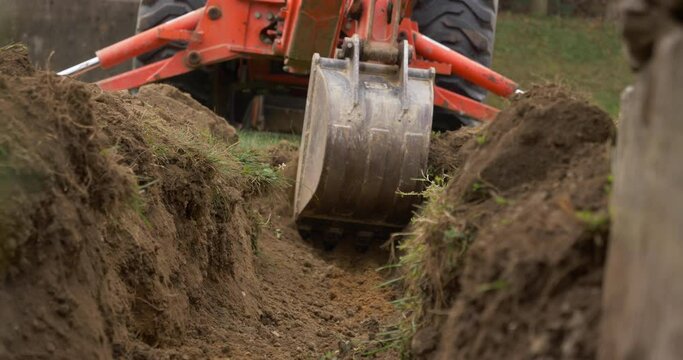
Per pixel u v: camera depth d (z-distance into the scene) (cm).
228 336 681
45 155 480
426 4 1235
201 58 1136
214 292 725
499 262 391
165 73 1149
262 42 1130
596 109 465
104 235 551
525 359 362
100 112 638
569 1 2983
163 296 610
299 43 976
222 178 782
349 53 844
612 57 2666
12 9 1895
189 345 638
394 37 846
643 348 291
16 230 452
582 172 432
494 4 1254
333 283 895
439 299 489
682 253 277
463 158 548
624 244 321
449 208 488
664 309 282
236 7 1128
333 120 812
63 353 463
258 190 926
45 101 498
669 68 297
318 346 718
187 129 805
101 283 521
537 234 387
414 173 820
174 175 682
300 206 874
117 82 1152
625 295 312
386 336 672
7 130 473
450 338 418
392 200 830
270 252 913
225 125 978
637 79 337
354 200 834
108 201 528
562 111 466
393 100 823
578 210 390
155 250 612
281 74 1270
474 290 404
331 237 950
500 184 466
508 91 1045
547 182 445
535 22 2850
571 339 349
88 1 1959
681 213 280
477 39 1228
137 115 722
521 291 375
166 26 1126
